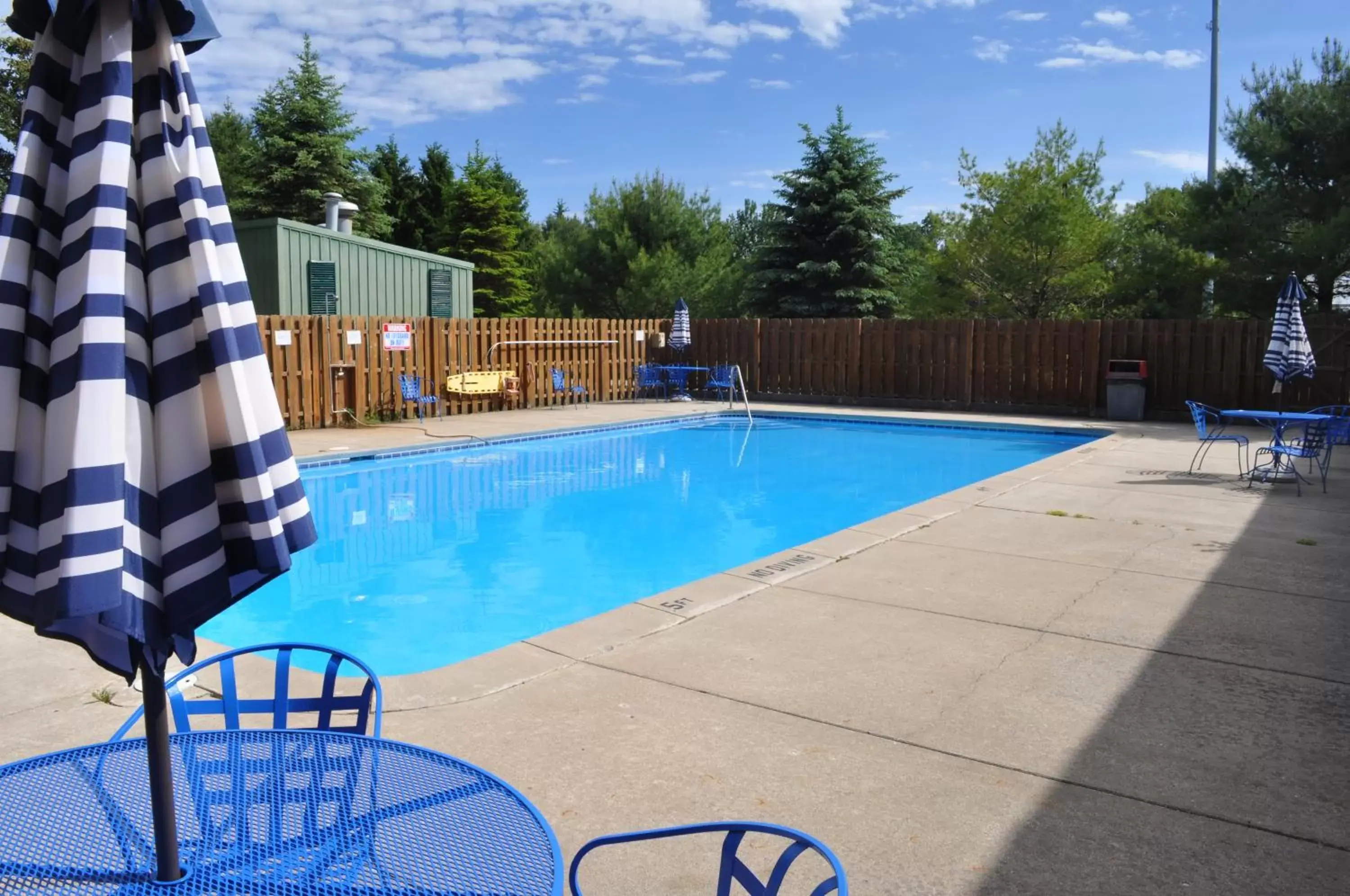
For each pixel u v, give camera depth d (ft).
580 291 123.95
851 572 19.76
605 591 23.41
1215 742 11.50
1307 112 53.26
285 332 43.83
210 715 10.17
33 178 5.20
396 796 6.93
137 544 5.05
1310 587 18.62
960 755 11.15
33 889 5.80
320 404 45.91
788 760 10.96
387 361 49.08
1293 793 10.19
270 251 51.80
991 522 25.07
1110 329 55.42
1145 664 14.24
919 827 9.47
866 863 8.82
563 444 46.98
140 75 5.41
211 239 5.33
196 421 5.27
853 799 10.05
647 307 118.01
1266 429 48.73
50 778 7.17
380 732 8.28
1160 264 65.36
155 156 5.34
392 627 20.65
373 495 33.94
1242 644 15.16
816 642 15.26
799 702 12.72
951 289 86.58
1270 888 8.41
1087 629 15.97
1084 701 12.81
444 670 13.75
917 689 13.24
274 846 6.30
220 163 108.47
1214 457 38.19
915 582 19.02
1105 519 25.50
